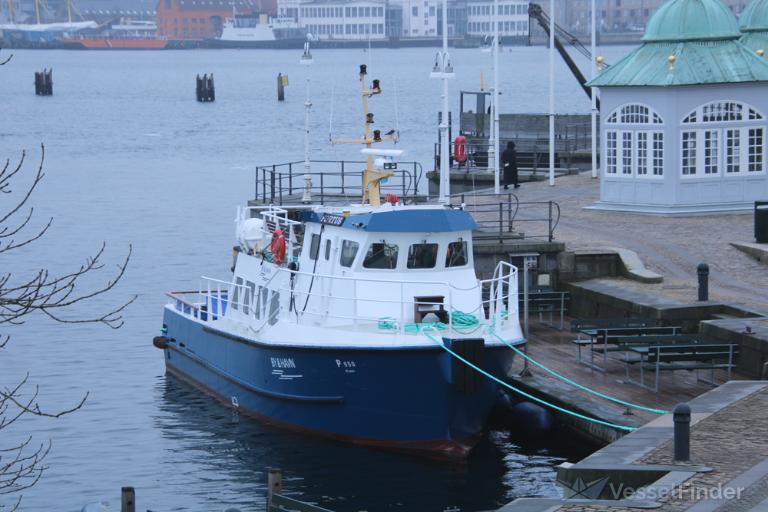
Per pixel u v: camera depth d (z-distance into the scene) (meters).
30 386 94.94
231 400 88.62
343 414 78.88
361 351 76.38
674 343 80.88
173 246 162.38
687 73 125.62
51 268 146.38
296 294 83.81
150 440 81.44
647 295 94.88
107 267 147.12
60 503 70.12
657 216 126.50
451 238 81.69
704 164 127.31
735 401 67.12
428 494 70.50
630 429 69.62
